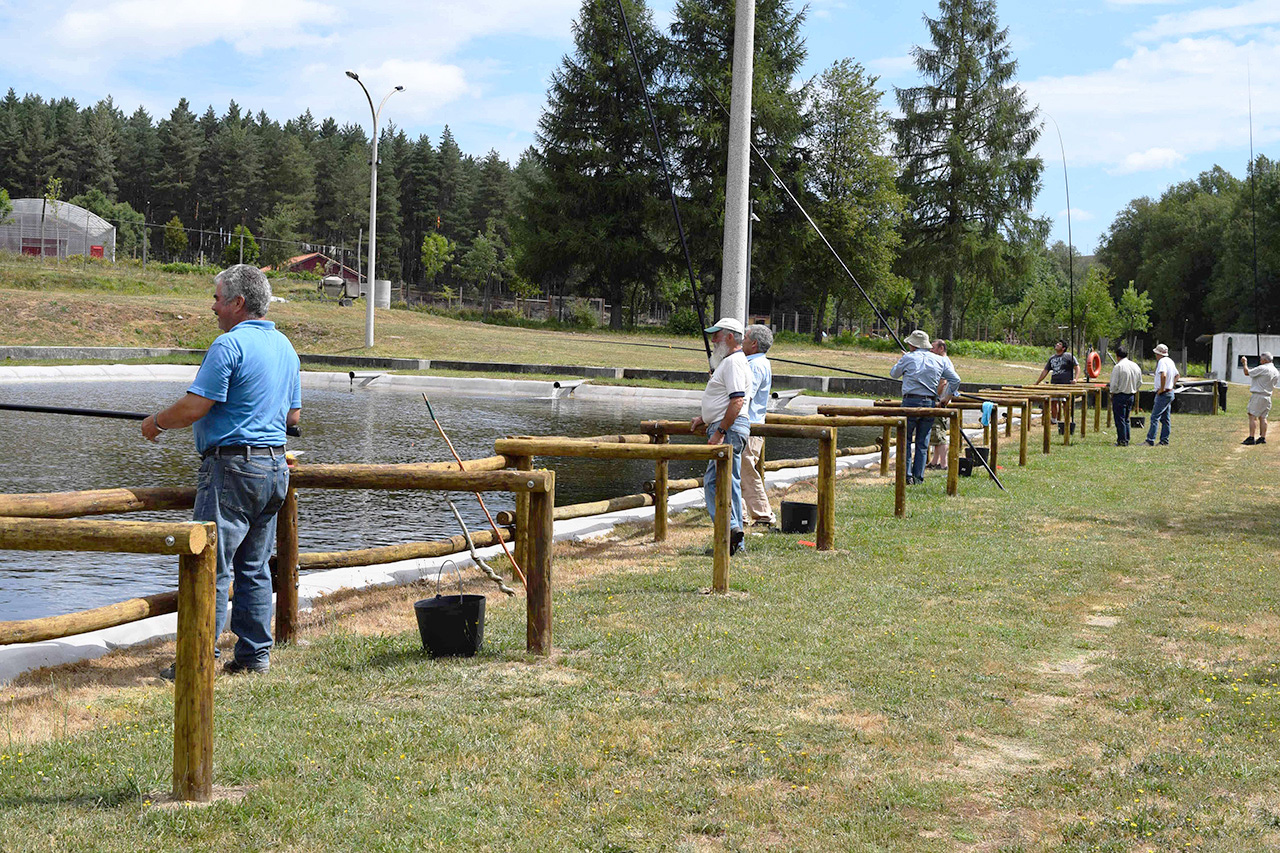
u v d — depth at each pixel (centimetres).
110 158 11450
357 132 15438
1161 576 743
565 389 2725
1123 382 1766
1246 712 458
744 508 938
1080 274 10894
